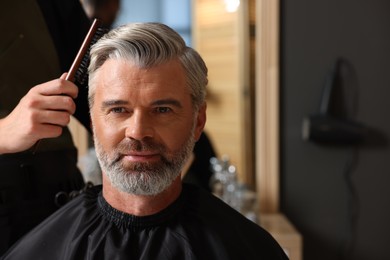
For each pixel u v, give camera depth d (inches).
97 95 28.2
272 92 67.6
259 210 70.2
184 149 29.0
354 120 68.0
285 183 69.7
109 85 27.3
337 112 67.9
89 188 34.9
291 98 68.1
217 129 84.5
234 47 80.8
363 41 66.9
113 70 27.3
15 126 29.3
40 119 28.6
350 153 68.6
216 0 83.9
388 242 69.8
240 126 80.3
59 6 38.5
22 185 35.0
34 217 35.8
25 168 34.9
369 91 67.6
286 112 68.5
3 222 34.4
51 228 32.3
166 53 27.2
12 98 36.0
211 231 31.6
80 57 29.6
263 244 33.5
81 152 47.8
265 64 67.4
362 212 69.5
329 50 67.1
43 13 37.6
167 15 100.2
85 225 31.6
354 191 69.1
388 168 68.6
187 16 98.2
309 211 69.9
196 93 29.2
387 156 68.5
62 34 39.1
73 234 31.4
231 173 74.3
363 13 66.4
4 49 36.0
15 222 35.0
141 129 27.0
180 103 28.0
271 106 68.0
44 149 36.0
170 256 30.0
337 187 69.4
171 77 27.5
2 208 34.3
